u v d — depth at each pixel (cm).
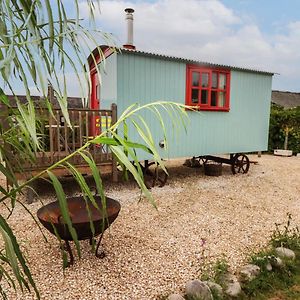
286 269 275
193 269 270
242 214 438
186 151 627
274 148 1197
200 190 567
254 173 750
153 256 292
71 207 285
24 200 461
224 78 680
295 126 1144
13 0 82
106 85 577
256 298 234
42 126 153
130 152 86
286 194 562
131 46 627
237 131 726
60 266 264
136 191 542
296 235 339
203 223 395
